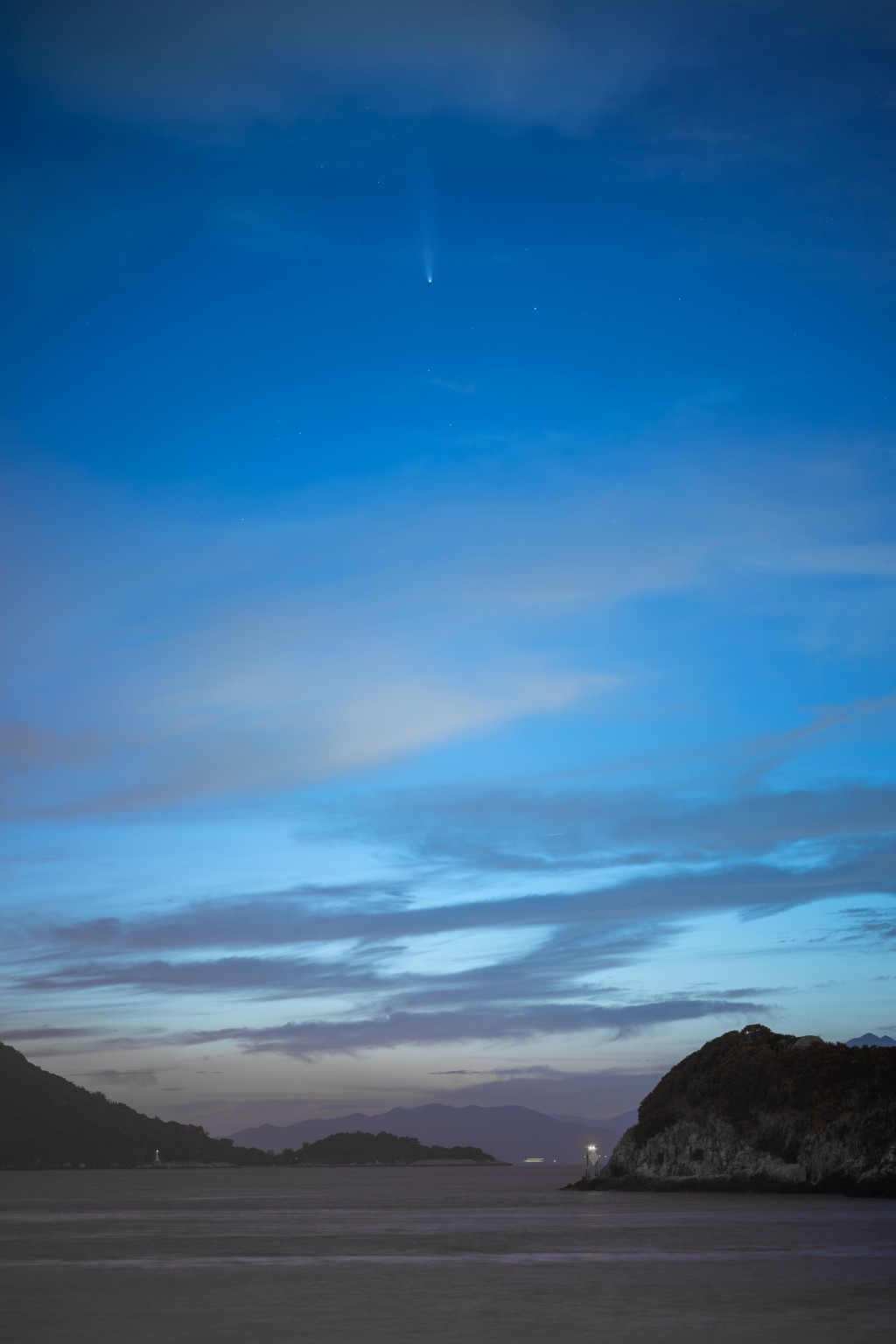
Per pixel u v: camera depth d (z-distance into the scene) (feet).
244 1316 123.95
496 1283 152.05
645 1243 204.64
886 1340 105.91
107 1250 208.44
